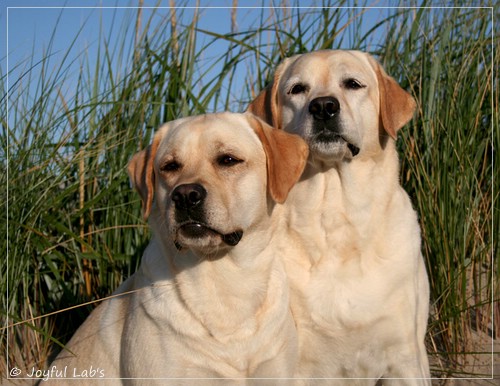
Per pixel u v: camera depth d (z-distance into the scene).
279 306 3.78
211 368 3.60
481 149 5.45
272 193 3.72
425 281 4.25
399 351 4.07
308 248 4.06
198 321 3.61
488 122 5.81
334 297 4.02
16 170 4.88
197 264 3.60
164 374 3.58
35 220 4.91
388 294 4.02
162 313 3.60
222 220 3.47
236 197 3.59
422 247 5.39
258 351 3.67
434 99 5.57
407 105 4.32
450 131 5.30
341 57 4.26
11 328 4.85
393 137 4.15
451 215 5.13
